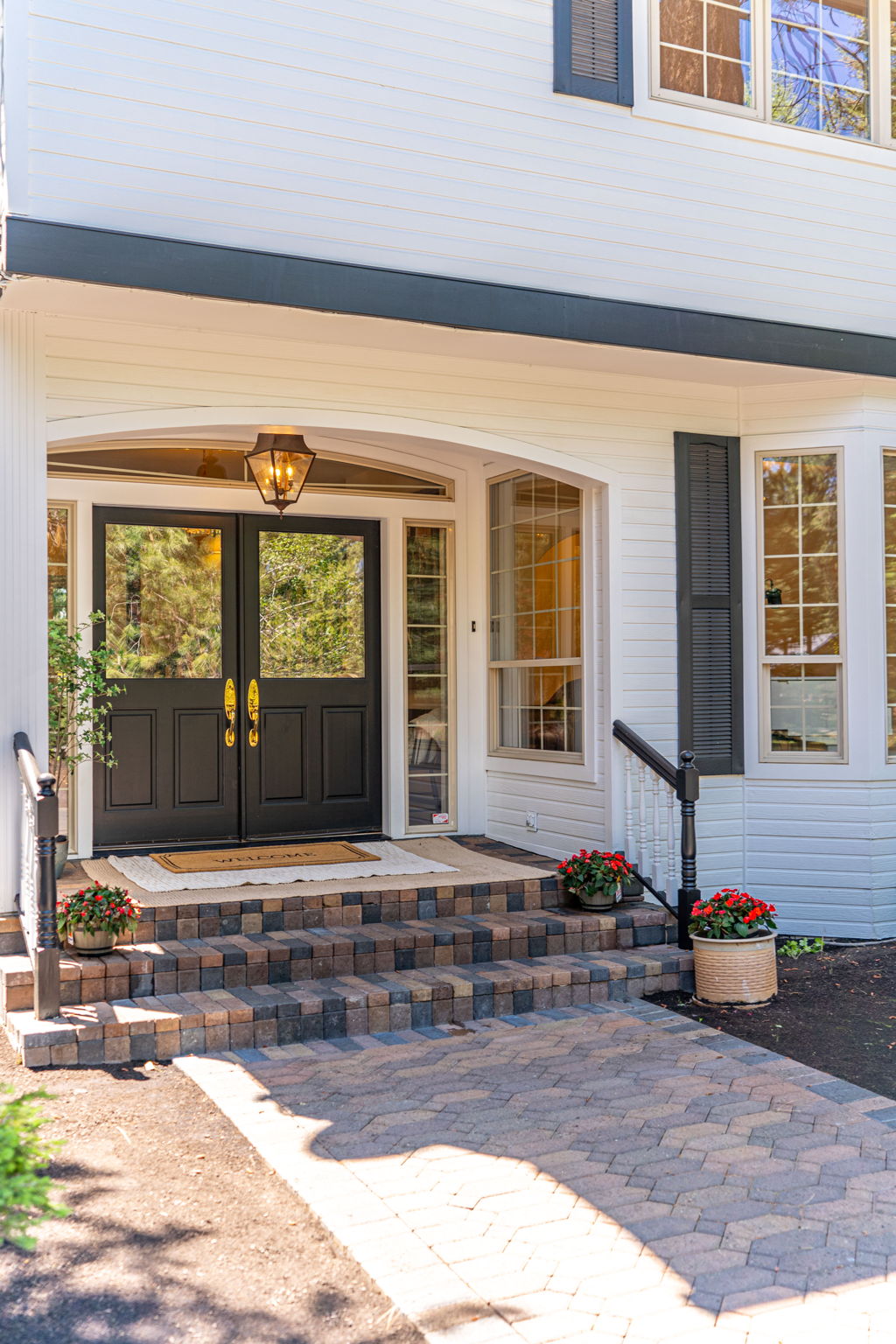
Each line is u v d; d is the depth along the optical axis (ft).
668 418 23.31
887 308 23.68
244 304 17.28
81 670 21.52
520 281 19.76
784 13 22.95
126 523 23.34
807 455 24.04
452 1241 11.11
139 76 16.84
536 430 21.88
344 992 17.31
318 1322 9.75
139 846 23.40
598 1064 16.01
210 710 24.09
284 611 24.81
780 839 24.16
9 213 15.79
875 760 23.84
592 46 20.45
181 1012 16.10
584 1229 11.37
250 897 19.35
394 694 25.45
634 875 21.61
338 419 19.98
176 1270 10.48
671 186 21.24
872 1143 13.46
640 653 22.85
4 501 17.65
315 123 18.04
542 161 19.93
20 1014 16.01
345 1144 13.21
